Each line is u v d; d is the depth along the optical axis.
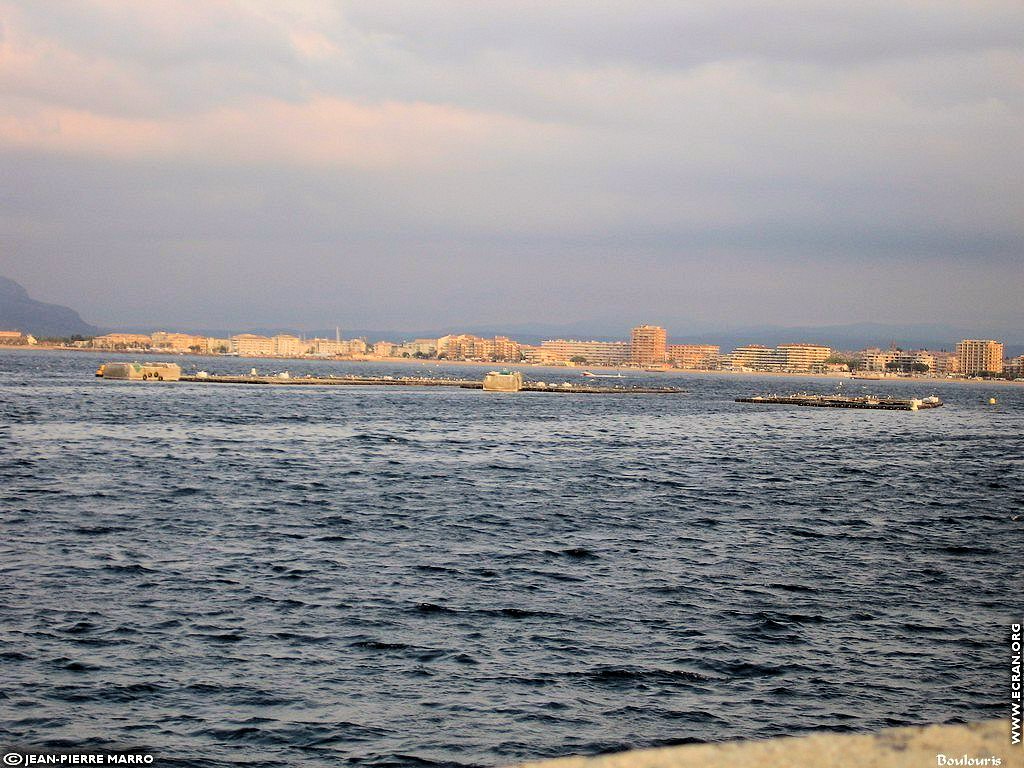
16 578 35.81
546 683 26.06
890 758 7.77
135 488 60.41
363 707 24.02
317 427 115.00
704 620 32.50
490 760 21.08
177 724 22.66
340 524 49.41
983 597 36.72
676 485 69.62
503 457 86.75
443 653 28.36
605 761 7.96
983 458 99.00
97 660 26.88
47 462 73.38
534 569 39.84
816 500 63.50
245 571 38.03
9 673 25.56
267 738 21.98
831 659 28.55
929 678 27.00
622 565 41.03
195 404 149.50
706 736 22.67
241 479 66.19
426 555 42.19
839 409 198.12
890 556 44.59
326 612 32.44
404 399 185.75
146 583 35.66
